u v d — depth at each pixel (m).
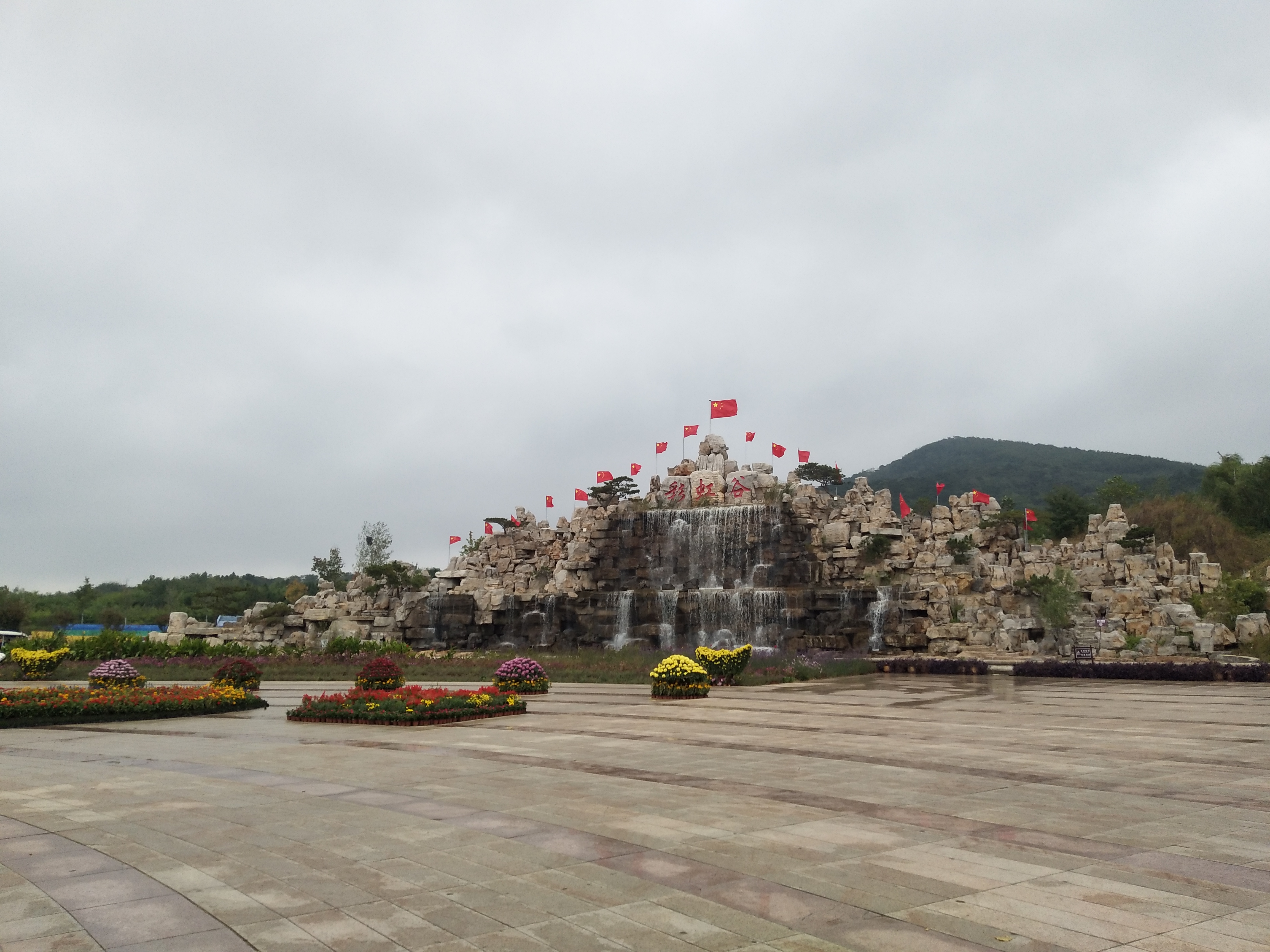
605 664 50.38
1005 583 56.47
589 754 18.73
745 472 73.75
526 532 79.44
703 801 13.46
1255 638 48.34
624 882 9.23
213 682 38.09
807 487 70.00
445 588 78.50
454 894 8.87
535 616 72.00
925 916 8.14
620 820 12.16
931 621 56.88
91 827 11.84
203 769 17.22
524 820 12.16
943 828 11.58
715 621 62.25
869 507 68.81
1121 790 14.29
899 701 31.62
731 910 8.34
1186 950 7.30
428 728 24.45
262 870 9.72
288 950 7.33
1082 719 25.22
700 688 33.56
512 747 20.00
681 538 70.06
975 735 21.64
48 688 36.19
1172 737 20.97
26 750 20.84
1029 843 10.80
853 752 18.67
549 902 8.60
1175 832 11.35
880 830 11.48
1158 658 47.31
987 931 7.74
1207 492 81.88
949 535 64.44
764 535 65.94
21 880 9.30
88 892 8.89
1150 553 56.34
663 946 7.42
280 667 52.34
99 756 19.42
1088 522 74.62
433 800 13.70
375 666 31.48
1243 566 68.62
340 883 9.23
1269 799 13.56
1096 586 54.56
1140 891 8.85
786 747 19.50
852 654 55.16
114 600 123.81
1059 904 8.48
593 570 74.00
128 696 29.52
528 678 35.19
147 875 9.53
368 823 12.02
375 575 77.00
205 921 8.05
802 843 10.82
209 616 98.50
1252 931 7.72
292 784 15.31
